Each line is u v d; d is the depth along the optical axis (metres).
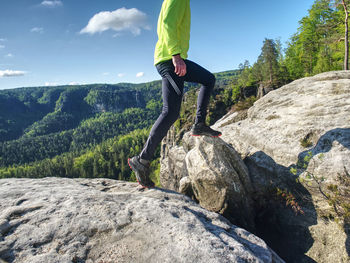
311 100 3.91
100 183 2.85
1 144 194.25
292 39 35.31
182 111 53.25
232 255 1.42
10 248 1.42
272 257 1.65
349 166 2.60
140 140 135.75
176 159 6.67
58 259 1.36
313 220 2.86
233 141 4.81
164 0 2.27
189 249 1.43
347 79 3.96
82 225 1.67
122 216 1.81
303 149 3.23
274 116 4.30
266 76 43.72
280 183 3.38
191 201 2.43
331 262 2.48
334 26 20.69
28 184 2.51
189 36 2.48
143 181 2.50
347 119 3.13
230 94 52.06
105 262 1.38
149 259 1.39
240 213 3.40
